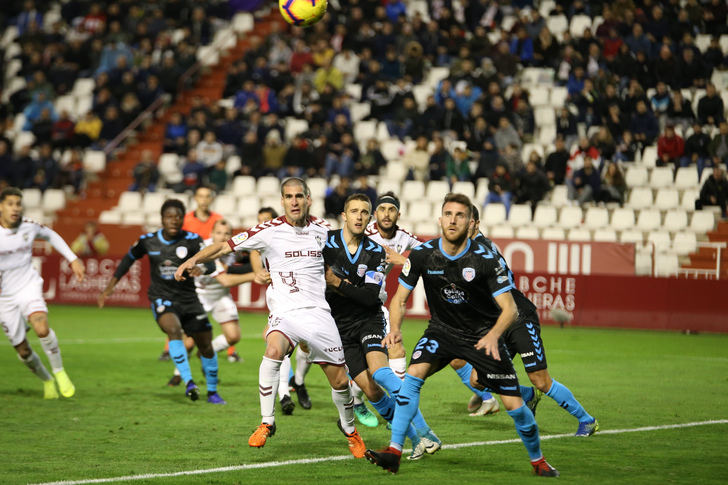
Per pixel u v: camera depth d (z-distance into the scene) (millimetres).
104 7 103875
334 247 24406
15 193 32938
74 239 81000
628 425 28672
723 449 24781
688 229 72875
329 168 79438
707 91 77438
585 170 73938
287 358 30406
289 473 21469
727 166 75125
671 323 64938
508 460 23219
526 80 85375
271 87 87312
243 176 81562
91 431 27094
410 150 80750
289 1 34406
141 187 84812
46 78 98312
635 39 83062
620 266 68250
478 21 90188
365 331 24172
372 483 20484
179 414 30297
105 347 51031
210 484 20250
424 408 31891
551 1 93000
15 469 21734
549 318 67500
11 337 32969
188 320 32750
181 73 95000
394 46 87688
